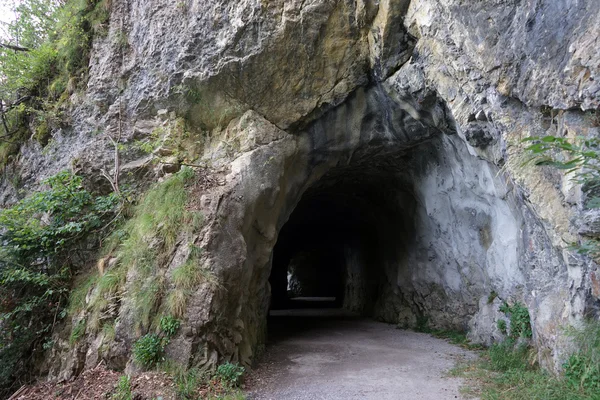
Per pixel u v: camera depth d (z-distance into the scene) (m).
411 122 8.62
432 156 9.87
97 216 7.29
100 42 8.99
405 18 6.84
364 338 10.27
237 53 8.03
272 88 8.30
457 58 5.96
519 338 7.25
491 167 7.38
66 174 7.64
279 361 7.61
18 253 6.73
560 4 4.40
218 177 7.39
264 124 8.28
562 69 4.43
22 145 9.71
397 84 7.58
